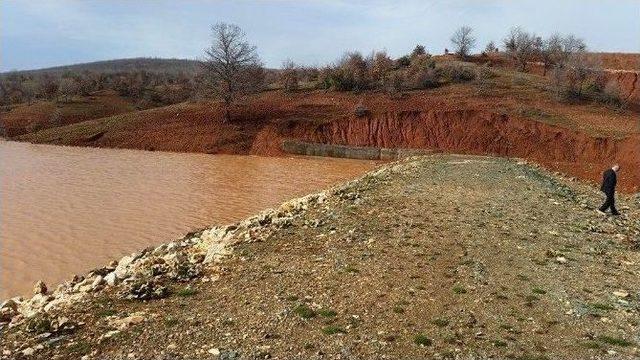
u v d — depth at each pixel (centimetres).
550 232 1599
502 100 6309
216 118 6644
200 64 7344
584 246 1470
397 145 5731
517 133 5359
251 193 3122
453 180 2608
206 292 1016
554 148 5072
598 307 995
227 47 6925
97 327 836
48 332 811
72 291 1074
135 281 1062
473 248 1370
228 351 761
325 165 4834
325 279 1098
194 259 1260
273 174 4094
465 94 6638
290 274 1127
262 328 848
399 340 822
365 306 957
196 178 3753
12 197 2792
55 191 3027
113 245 1853
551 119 5544
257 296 995
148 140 6247
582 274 1205
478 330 870
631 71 7781
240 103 7088
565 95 6481
